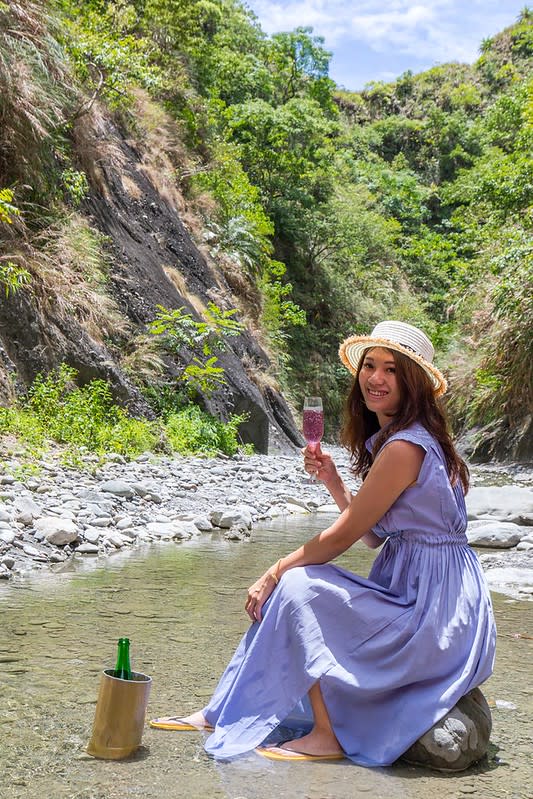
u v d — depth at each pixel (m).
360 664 2.19
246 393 13.05
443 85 53.12
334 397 23.83
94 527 5.32
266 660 2.23
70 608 3.55
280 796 1.84
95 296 9.86
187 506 6.66
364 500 2.29
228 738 2.16
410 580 2.28
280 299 24.78
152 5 17.75
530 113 19.58
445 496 2.30
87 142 11.40
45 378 8.48
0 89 8.87
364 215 31.06
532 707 2.57
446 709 2.09
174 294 12.36
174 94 18.56
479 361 16.30
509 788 1.95
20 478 5.93
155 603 3.71
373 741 2.14
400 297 29.84
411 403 2.40
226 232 17.73
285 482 9.08
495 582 4.59
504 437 15.05
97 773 1.92
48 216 9.67
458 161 45.78
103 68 12.03
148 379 10.48
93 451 7.88
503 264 15.18
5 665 2.72
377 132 47.88
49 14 10.65
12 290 8.31
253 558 4.97
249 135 26.42
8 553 4.45
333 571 2.31
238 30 34.16
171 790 1.84
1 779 1.85
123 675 2.15
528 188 18.16
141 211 13.17
